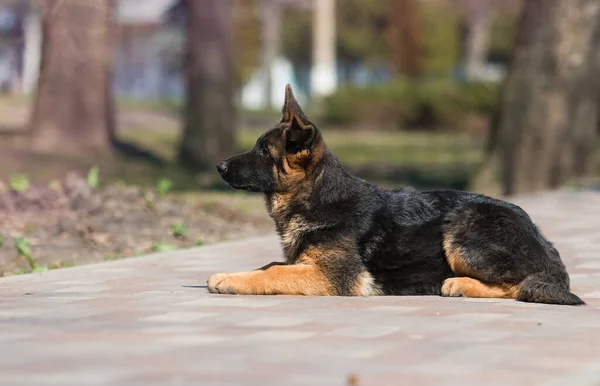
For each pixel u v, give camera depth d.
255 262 10.98
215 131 28.94
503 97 22.91
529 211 16.67
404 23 69.50
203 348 6.24
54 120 26.56
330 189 8.56
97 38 26.92
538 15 22.53
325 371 5.66
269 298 8.27
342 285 8.44
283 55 79.06
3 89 46.06
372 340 6.55
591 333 6.92
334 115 53.44
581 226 14.45
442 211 8.65
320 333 6.76
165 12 61.66
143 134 37.19
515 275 8.34
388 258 8.50
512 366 5.89
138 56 66.88
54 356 5.99
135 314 7.47
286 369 5.70
